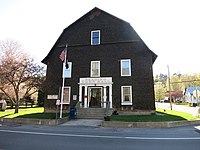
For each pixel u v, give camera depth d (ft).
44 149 22.98
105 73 73.51
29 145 25.14
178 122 48.49
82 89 74.02
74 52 78.54
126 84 70.74
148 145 25.43
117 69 72.90
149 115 62.54
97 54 76.28
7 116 65.51
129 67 72.13
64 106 73.36
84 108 66.23
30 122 53.78
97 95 72.84
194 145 25.48
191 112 88.17
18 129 41.70
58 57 79.71
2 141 27.78
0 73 72.74
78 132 37.17
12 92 100.32
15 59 84.99
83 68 75.87
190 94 218.59
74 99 73.05
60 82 76.48
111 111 64.75
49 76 78.18
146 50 72.33
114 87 71.36
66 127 45.60
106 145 25.35
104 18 80.02
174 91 287.69
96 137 31.32
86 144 25.90
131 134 34.94
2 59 84.07
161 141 28.12
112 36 77.05
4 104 97.86
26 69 75.77
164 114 68.39
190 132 37.86
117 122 46.73
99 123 51.96
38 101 146.10
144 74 70.23
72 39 80.48
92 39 78.59
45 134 34.37
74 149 23.12
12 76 74.59
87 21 81.46
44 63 82.07
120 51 74.54
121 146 24.77
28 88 78.59
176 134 35.14
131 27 76.13
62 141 27.89
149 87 68.64
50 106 75.05
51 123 50.39
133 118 52.90
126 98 69.77
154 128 44.21
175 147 24.29
